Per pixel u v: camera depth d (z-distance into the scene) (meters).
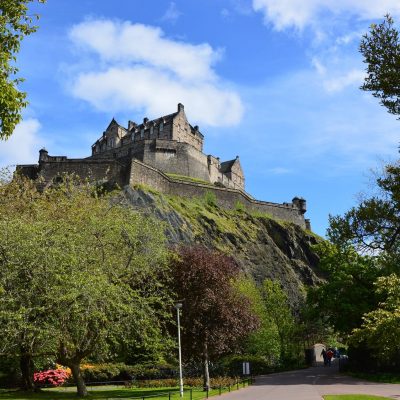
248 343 47.28
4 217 26.16
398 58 11.55
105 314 24.31
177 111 109.25
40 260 23.05
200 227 80.12
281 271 86.56
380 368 34.81
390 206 20.00
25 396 25.72
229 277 30.67
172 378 36.38
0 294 22.20
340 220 26.19
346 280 37.06
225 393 25.31
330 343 69.44
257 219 97.88
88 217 28.88
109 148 111.25
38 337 22.50
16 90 13.69
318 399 20.08
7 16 14.36
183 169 97.44
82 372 35.97
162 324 28.91
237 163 122.50
